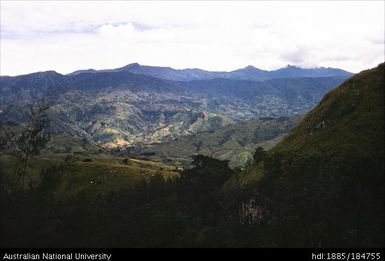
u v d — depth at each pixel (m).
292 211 99.25
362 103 125.44
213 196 134.00
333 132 119.88
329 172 102.56
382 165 100.44
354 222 92.38
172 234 110.12
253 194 114.62
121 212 135.38
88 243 111.12
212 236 103.81
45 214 133.00
